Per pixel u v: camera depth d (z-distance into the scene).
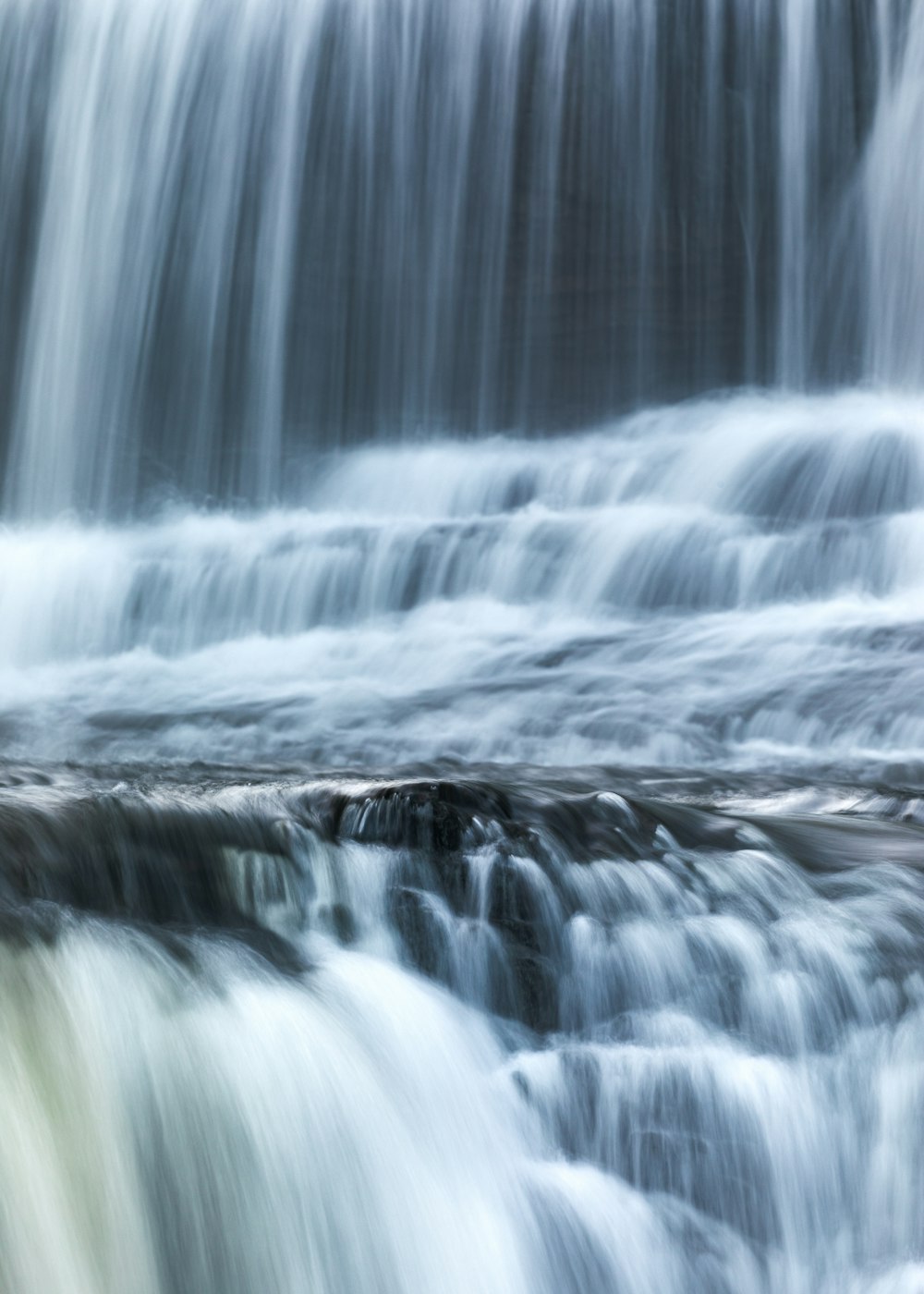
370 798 9.62
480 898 9.38
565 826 10.19
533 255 33.66
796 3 32.47
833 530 24.44
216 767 14.95
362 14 33.56
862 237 32.00
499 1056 8.80
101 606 26.84
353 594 25.92
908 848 11.22
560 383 33.62
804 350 32.59
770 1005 9.50
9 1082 6.75
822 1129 9.09
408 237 33.66
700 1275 8.43
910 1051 9.38
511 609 25.31
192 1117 7.28
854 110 32.09
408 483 32.25
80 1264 6.52
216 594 26.44
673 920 9.73
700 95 33.12
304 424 33.56
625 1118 8.77
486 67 33.62
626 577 25.09
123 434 32.75
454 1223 7.84
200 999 7.78
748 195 32.97
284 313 33.62
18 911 7.80
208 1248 7.03
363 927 9.11
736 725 18.62
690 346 33.50
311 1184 7.46
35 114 33.38
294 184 33.56
